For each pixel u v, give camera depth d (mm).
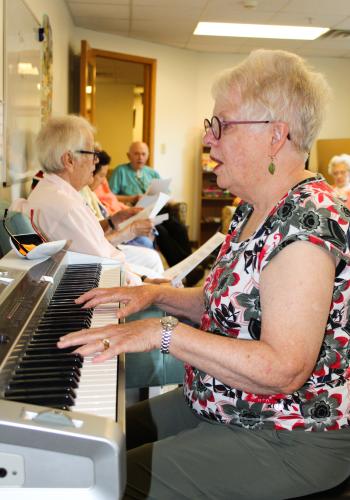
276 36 5664
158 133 6410
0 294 993
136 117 9680
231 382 919
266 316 909
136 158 5422
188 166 6781
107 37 5676
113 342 918
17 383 821
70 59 5113
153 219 2643
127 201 4863
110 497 620
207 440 1020
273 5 4543
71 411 712
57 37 4191
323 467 982
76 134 2053
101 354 898
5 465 610
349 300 988
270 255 930
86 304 1216
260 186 1061
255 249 995
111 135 9203
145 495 958
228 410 1042
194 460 987
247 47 6227
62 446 605
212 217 7012
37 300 1090
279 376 866
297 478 973
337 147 6703
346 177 4883
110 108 9133
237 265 1036
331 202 958
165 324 940
